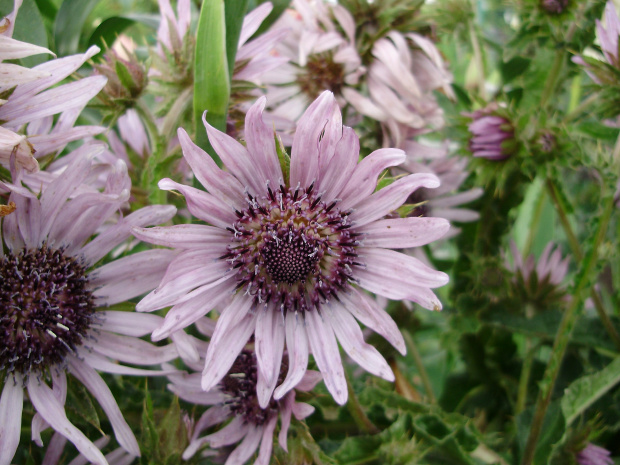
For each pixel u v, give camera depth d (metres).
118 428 0.16
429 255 0.26
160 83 0.19
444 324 0.27
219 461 0.19
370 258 0.16
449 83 0.24
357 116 0.24
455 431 0.17
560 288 0.24
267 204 0.16
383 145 0.23
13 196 0.15
